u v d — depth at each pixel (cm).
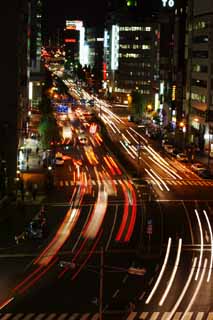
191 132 15938
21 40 11488
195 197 9669
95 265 6112
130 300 5219
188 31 16500
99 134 17675
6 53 10188
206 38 14888
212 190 10275
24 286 5562
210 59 14588
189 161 13325
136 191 10100
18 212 8438
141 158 13738
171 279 5800
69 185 10556
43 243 6994
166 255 6600
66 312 4916
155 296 5331
